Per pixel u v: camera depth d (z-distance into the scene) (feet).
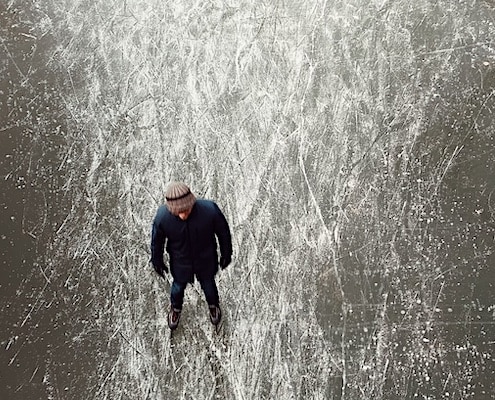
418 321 17.43
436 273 18.20
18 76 22.95
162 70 23.09
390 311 17.65
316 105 21.85
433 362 16.76
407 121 21.17
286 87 22.36
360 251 18.76
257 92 22.33
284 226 19.39
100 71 23.15
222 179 20.43
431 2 23.95
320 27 23.77
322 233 19.17
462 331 17.17
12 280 18.63
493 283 17.88
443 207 19.34
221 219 15.07
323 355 17.10
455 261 18.35
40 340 17.60
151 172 20.72
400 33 23.30
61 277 18.70
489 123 20.88
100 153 21.13
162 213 14.69
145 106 22.21
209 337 17.52
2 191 20.29
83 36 24.07
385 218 19.29
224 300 18.10
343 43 23.27
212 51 23.47
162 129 21.62
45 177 20.61
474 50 22.59
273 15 24.23
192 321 17.76
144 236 19.42
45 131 21.61
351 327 17.47
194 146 21.18
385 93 21.90
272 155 20.84
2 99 22.38
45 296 18.37
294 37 23.59
